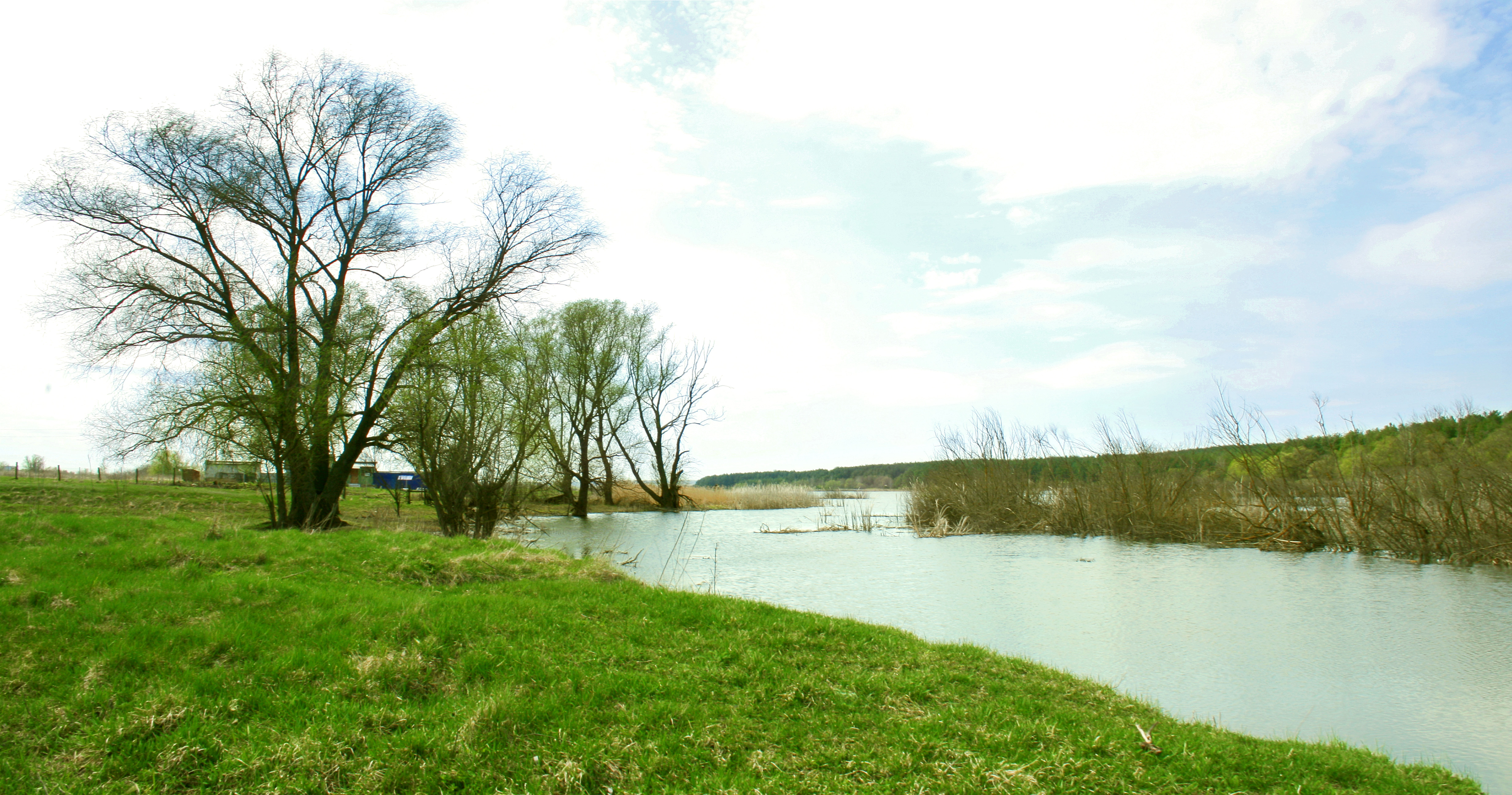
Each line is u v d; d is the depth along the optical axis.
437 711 6.75
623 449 52.44
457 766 5.84
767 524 39.81
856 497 73.81
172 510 26.98
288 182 25.81
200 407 22.77
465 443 22.42
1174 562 23.02
